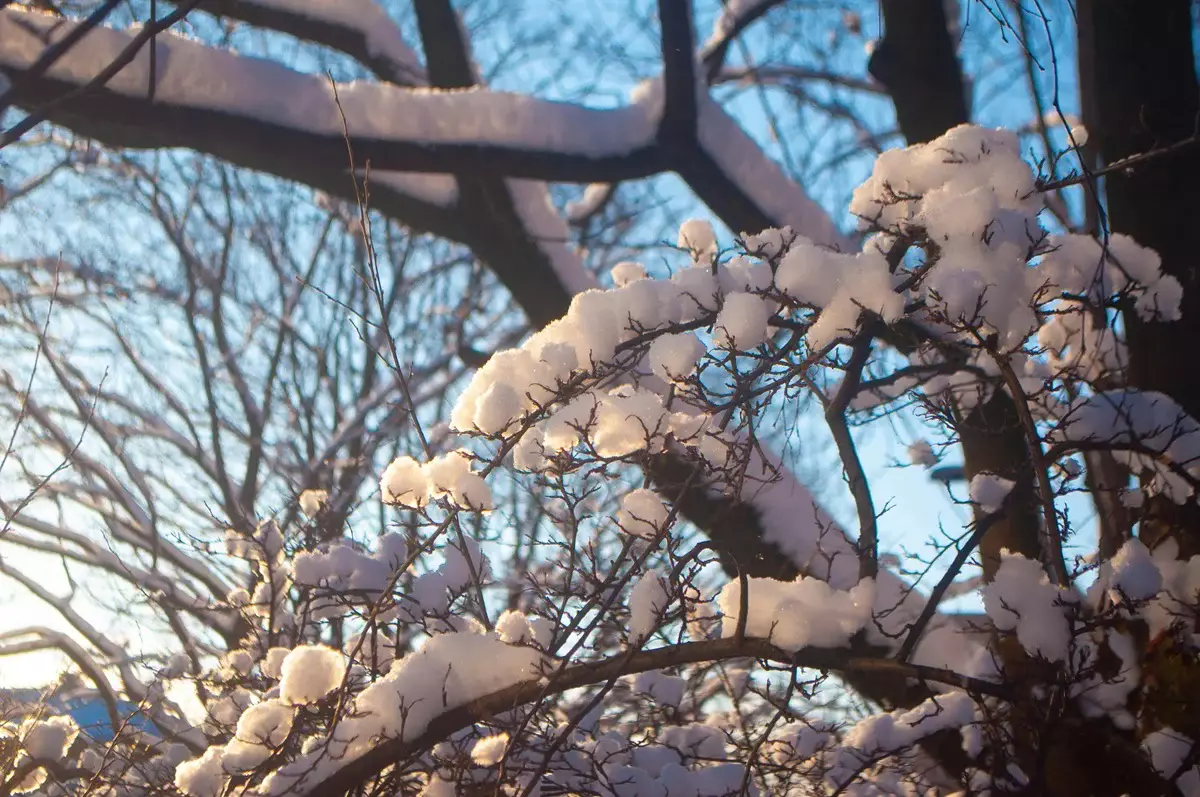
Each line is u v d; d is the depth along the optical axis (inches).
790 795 94.8
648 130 168.4
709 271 87.7
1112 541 109.5
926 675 75.2
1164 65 128.7
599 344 83.1
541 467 84.0
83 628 217.6
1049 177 94.8
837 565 137.0
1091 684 91.3
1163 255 124.0
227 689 120.8
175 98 150.8
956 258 82.0
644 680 105.1
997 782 88.0
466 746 87.0
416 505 82.7
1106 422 100.8
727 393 83.5
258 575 135.5
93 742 135.3
